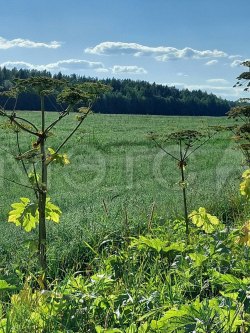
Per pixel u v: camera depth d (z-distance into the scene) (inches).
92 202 483.5
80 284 202.5
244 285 171.8
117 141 1254.3
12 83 215.6
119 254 259.0
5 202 522.9
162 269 242.7
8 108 3486.7
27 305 179.9
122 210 360.2
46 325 171.9
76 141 1195.9
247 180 205.9
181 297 198.2
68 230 335.9
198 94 5723.4
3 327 164.2
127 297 188.4
